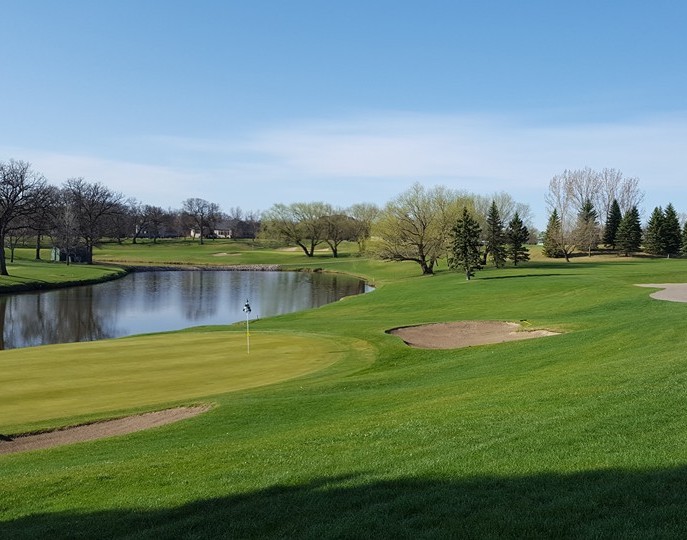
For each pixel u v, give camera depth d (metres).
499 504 7.71
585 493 7.77
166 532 8.07
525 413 12.44
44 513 9.68
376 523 7.50
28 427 16.39
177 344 29.52
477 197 114.19
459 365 22.66
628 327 24.39
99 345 29.31
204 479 10.53
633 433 10.10
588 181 121.31
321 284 88.88
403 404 16.27
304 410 16.72
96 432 16.20
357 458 10.63
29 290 74.25
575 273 68.44
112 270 102.81
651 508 7.16
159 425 16.27
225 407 17.38
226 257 139.25
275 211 142.62
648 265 80.75
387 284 75.19
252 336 32.00
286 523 7.94
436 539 6.88
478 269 76.81
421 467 9.56
